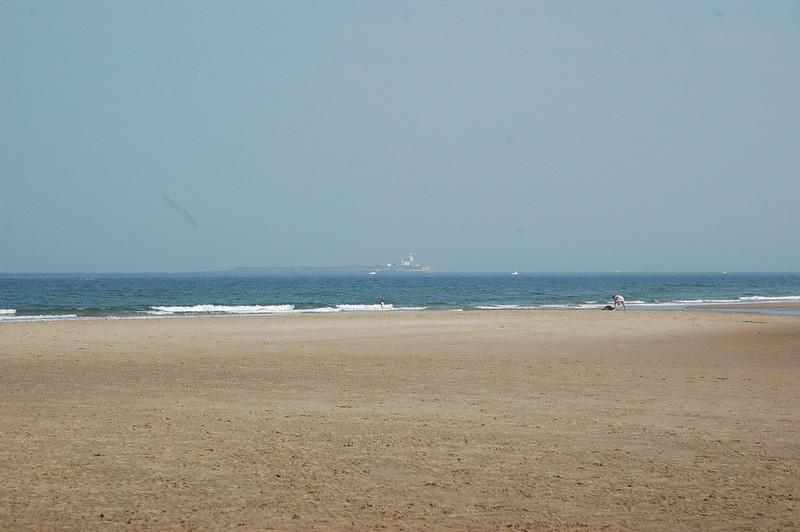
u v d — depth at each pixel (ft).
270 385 113.70
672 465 64.39
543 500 54.44
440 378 122.01
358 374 127.34
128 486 57.52
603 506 53.11
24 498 54.24
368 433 77.05
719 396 103.09
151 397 101.45
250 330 226.38
